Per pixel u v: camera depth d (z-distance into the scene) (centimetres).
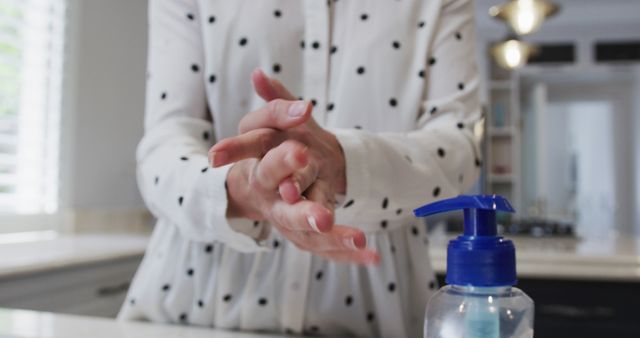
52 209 224
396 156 52
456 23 65
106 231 248
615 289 169
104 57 253
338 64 67
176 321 69
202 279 68
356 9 67
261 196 46
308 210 42
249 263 67
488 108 408
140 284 72
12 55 203
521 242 210
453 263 41
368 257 45
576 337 169
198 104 68
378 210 53
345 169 50
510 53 279
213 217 52
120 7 265
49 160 223
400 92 65
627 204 433
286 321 65
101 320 60
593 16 410
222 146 43
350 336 67
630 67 409
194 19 69
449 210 42
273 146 45
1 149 199
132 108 276
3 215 200
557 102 448
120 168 268
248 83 67
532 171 436
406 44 65
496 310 40
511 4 235
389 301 65
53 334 55
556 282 172
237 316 66
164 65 68
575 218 439
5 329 56
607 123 439
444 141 57
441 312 41
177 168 56
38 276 148
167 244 70
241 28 67
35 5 213
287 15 68
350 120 65
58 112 226
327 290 65
